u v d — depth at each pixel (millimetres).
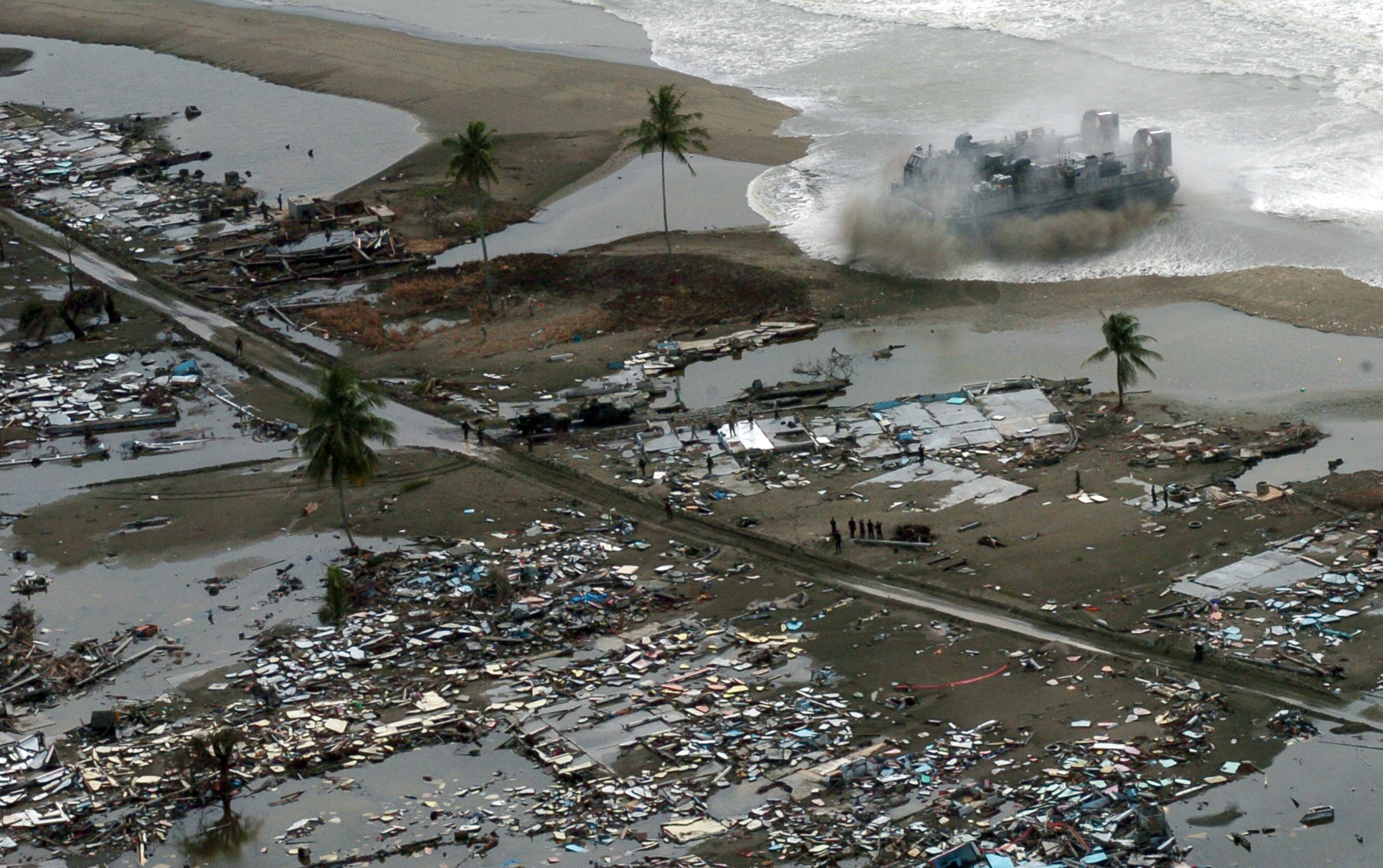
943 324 112688
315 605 80875
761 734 67000
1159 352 104750
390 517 90688
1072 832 58812
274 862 60844
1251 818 59438
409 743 68250
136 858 61594
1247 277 114000
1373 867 56344
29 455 101688
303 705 71812
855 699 69438
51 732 70500
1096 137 134375
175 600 82500
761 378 106250
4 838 62969
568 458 96812
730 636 75500
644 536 86625
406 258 132875
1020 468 90875
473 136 120438
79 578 85562
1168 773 62375
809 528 85812
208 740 65500
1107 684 68812
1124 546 80438
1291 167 133125
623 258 127688
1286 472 87125
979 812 60500
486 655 75188
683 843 60312
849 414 99562
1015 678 70000
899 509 87125
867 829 60094
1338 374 98688
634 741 67188
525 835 61531
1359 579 74750
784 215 135125
